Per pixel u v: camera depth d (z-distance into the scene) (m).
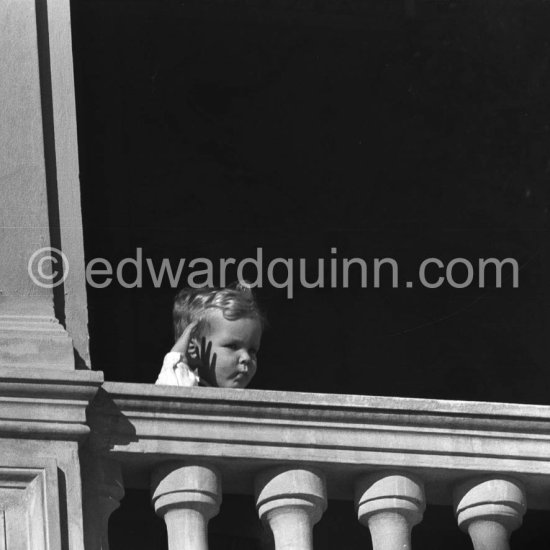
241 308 12.30
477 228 19.28
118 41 18.89
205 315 12.27
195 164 19.17
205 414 10.73
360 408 10.90
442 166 19.41
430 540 13.32
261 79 19.28
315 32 19.14
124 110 19.03
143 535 11.93
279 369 18.69
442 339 18.94
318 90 19.38
